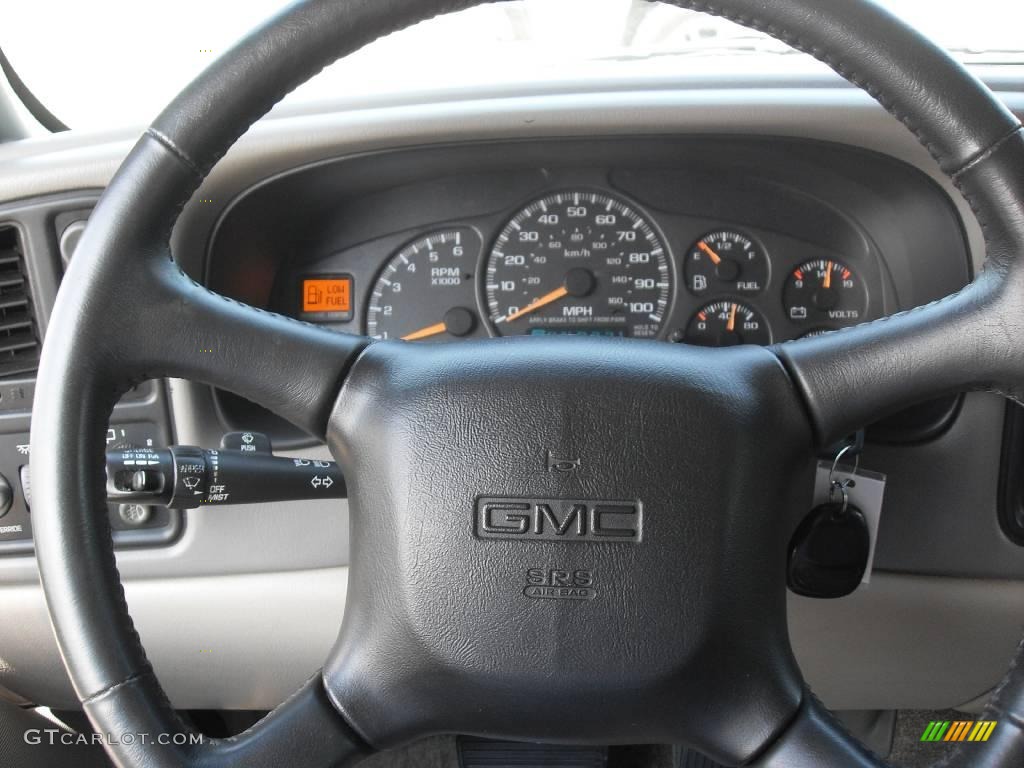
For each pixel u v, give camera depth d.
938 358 0.75
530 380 0.78
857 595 1.41
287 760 0.75
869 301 1.50
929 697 1.51
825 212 1.49
